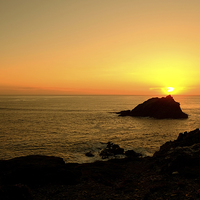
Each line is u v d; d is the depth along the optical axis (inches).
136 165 1153.4
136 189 682.8
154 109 4446.4
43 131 2630.4
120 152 1603.1
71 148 1813.5
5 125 3075.8
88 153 1610.5
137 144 1952.5
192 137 1421.0
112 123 3435.0
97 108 6884.8
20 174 823.7
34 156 1141.1
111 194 648.4
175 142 1478.8
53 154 1632.6
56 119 3882.9
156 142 2043.6
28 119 3831.2
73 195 650.2
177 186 658.2
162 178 767.7
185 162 879.7
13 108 6417.3
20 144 1940.2
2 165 943.7
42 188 727.7
